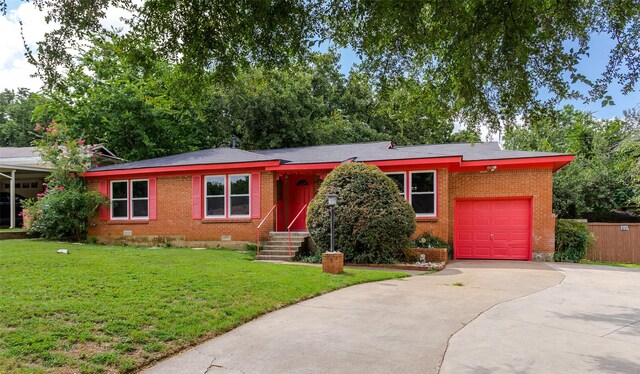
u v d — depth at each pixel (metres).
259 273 9.05
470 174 15.42
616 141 24.20
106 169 16.83
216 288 7.28
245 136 24.88
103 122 22.39
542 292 8.29
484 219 15.50
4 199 20.98
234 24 6.40
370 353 4.68
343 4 6.38
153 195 16.45
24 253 10.54
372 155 15.61
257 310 6.32
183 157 17.30
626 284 9.34
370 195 12.00
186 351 4.70
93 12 5.65
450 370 4.20
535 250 14.74
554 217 14.64
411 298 7.57
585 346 4.96
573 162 22.31
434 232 14.16
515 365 4.34
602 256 16.48
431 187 14.41
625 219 22.14
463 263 13.59
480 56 6.42
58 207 15.87
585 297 7.83
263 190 15.27
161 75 7.59
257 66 7.48
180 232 16.06
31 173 20.02
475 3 5.81
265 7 6.12
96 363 4.07
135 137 23.41
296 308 6.74
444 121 8.11
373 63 7.45
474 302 7.29
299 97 25.72
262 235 15.09
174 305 6.12
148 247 15.36
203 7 6.13
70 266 8.70
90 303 5.81
